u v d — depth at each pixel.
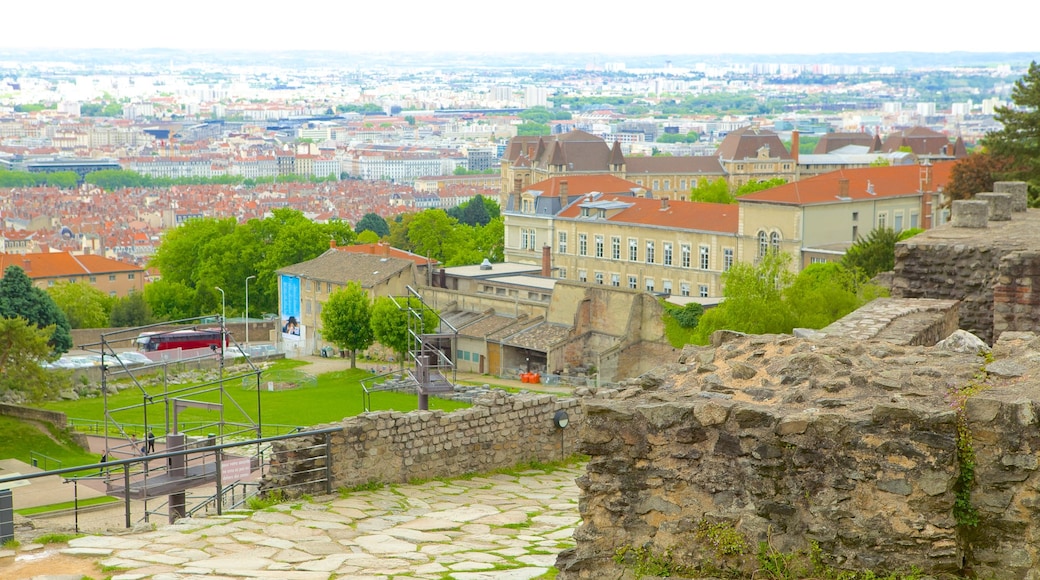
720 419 15.63
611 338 120.06
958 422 14.58
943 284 33.94
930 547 14.52
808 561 15.12
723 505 15.68
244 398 107.56
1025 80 94.44
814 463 15.14
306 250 177.88
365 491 29.33
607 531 16.33
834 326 27.22
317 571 20.27
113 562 20.97
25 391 100.00
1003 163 103.00
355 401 102.88
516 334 125.81
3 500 23.23
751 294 74.06
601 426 16.30
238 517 25.56
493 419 32.78
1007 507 14.42
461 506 27.72
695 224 168.25
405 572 20.12
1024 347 16.78
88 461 75.38
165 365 69.69
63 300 162.38
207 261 182.50
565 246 187.12
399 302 127.00
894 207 164.25
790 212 155.62
